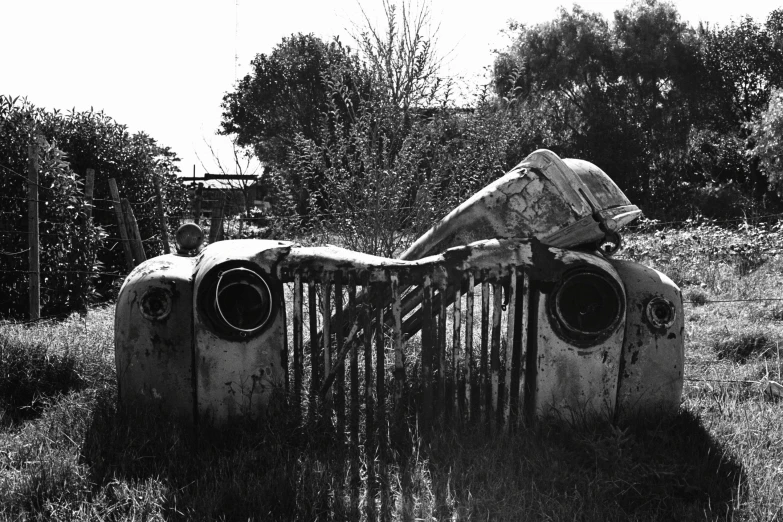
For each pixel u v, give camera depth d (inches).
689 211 1119.0
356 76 318.3
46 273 328.2
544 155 172.1
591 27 1218.0
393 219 281.0
